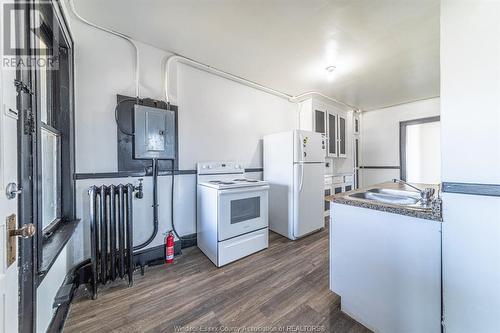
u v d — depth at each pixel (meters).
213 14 1.76
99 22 1.87
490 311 0.90
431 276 1.06
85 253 1.86
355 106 4.52
